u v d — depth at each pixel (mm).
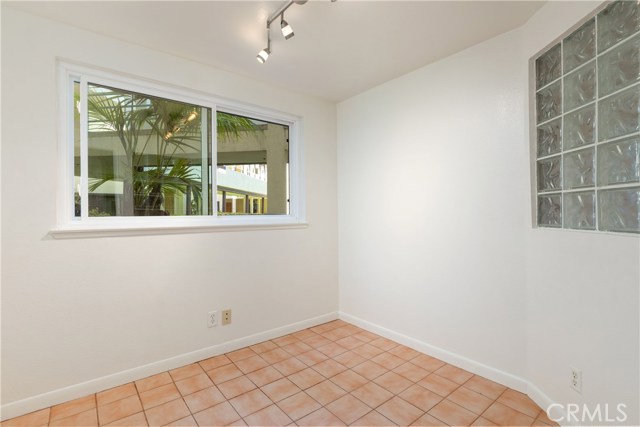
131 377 2145
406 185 2691
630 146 1369
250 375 2234
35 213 1841
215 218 2602
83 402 1916
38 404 1835
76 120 2053
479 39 2154
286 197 3137
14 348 1781
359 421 1751
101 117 2139
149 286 2227
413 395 1984
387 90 2838
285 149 3141
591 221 1559
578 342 1571
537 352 1873
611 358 1385
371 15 1878
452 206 2363
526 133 1949
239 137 2814
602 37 1485
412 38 2135
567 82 1696
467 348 2277
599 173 1509
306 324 3098
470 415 1786
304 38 2127
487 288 2162
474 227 2234
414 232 2631
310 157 3145
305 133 3109
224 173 2711
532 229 1908
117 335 2100
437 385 2092
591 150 1560
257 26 1990
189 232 2406
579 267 1569
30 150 1829
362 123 3088
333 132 3346
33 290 1834
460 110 2312
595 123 1530
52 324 1887
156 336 2252
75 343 1956
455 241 2346
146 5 1773
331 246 3312
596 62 1518
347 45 2221
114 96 2188
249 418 1778
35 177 1845
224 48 2254
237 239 2654
